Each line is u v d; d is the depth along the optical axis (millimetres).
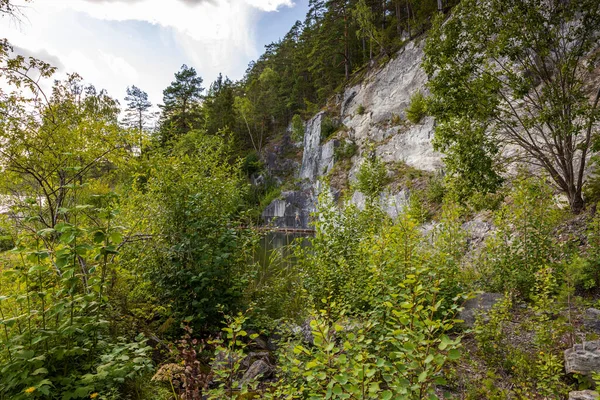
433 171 20375
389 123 29906
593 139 7969
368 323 2598
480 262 6484
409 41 32219
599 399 2295
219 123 47906
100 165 5457
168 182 5980
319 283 5773
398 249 4445
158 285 5168
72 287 2986
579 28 8531
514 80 8539
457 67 8844
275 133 56625
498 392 2812
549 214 6355
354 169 30781
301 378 3049
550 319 4113
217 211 6289
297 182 41719
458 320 1893
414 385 1732
